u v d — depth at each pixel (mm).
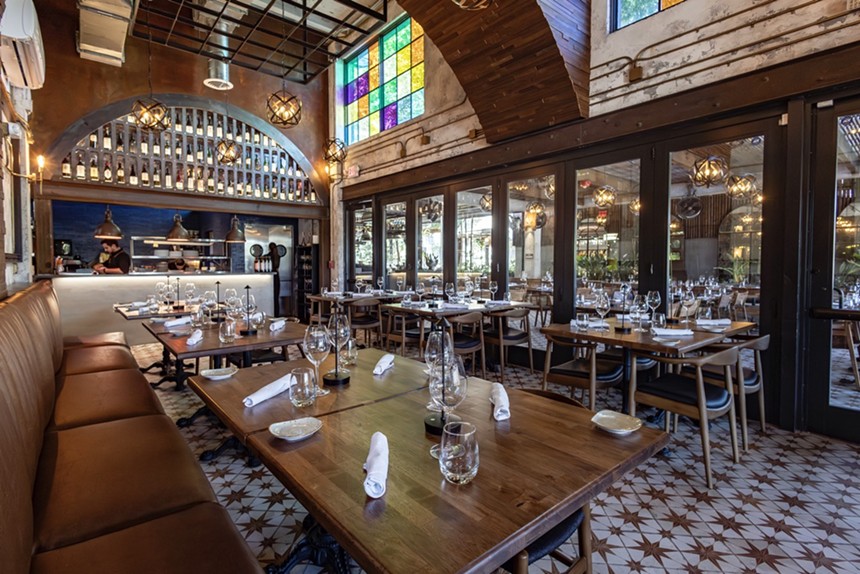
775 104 3629
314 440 1447
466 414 1687
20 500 1192
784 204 3580
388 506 1059
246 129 8664
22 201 5520
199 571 1183
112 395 2717
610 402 4277
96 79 6980
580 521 1496
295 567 1941
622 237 4824
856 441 3285
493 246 6234
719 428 3615
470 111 6383
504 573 1320
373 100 8594
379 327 6516
